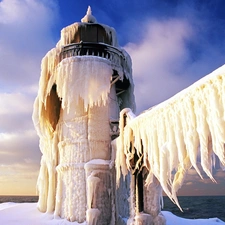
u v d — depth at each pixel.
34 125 19.95
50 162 18.89
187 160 8.02
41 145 20.39
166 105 8.51
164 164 8.55
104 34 21.08
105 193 16.25
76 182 16.64
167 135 8.59
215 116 6.34
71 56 19.06
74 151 17.48
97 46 19.36
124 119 12.78
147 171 12.14
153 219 11.95
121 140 12.61
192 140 7.21
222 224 21.92
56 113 20.47
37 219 16.97
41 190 19.22
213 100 6.42
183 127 7.64
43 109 19.77
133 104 21.39
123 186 17.31
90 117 17.97
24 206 20.06
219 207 84.19
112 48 19.75
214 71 6.46
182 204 102.00
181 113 7.74
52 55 19.34
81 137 17.66
